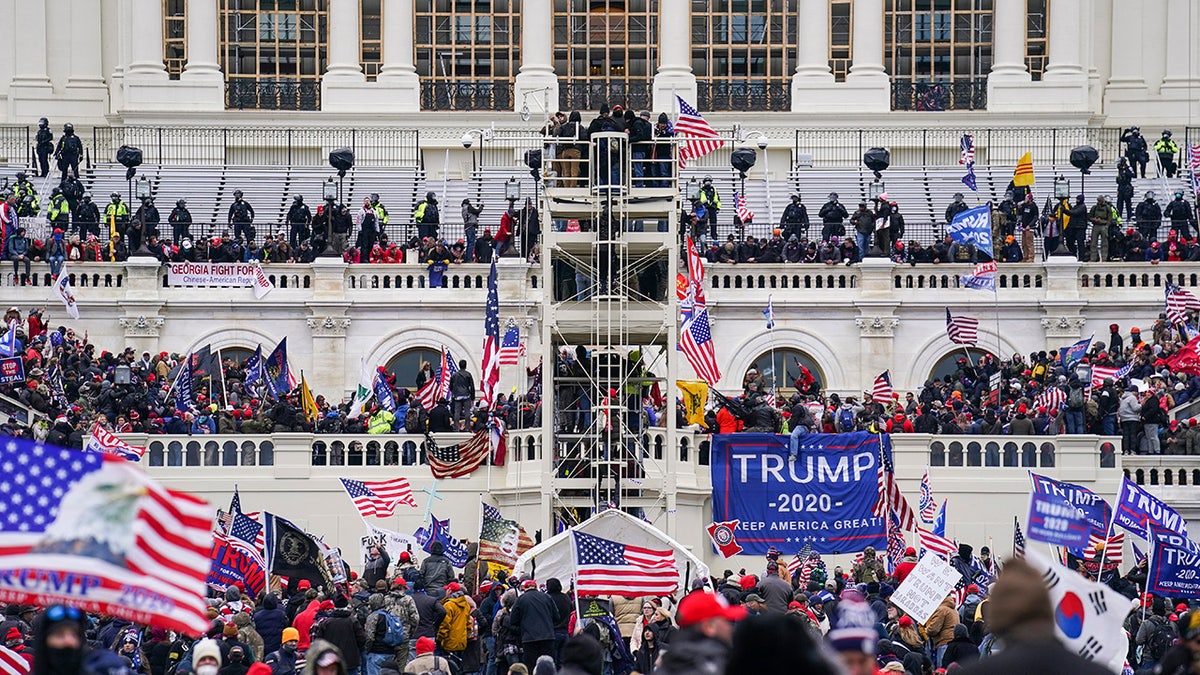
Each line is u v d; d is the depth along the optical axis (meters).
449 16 139.50
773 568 59.41
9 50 137.88
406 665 47.31
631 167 79.31
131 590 27.72
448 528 71.88
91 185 119.38
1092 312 99.88
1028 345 99.81
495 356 83.25
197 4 136.12
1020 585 23.52
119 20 137.00
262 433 81.44
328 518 80.94
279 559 56.69
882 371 99.69
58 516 27.69
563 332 78.50
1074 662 23.05
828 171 124.38
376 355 99.56
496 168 125.38
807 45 137.50
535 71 136.88
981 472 81.44
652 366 84.19
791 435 79.00
